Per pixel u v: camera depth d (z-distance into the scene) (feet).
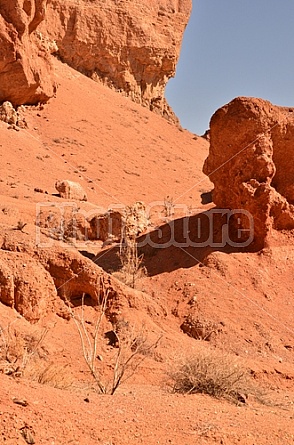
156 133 201.46
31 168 134.21
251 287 64.03
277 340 57.52
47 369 33.78
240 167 69.31
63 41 212.02
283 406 38.45
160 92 239.30
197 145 210.18
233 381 37.22
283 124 69.72
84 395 29.53
